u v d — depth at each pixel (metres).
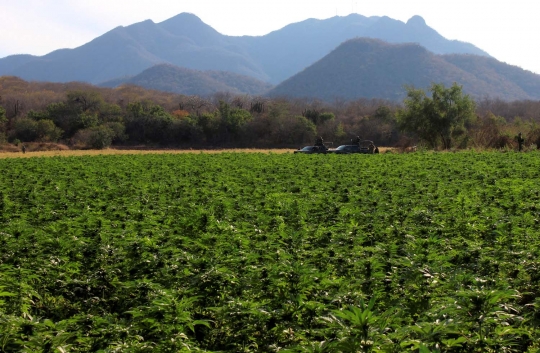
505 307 7.26
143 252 11.03
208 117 101.88
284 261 9.51
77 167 37.53
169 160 45.12
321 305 7.50
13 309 8.59
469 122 72.00
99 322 7.52
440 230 13.84
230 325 8.04
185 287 9.30
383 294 8.80
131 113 104.94
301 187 24.58
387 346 5.95
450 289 8.38
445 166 34.75
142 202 19.70
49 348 6.48
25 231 12.98
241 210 17.64
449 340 6.04
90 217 15.41
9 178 30.73
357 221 15.32
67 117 100.31
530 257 10.41
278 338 7.68
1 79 193.00
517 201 18.31
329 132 105.38
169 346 6.64
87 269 10.93
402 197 21.00
